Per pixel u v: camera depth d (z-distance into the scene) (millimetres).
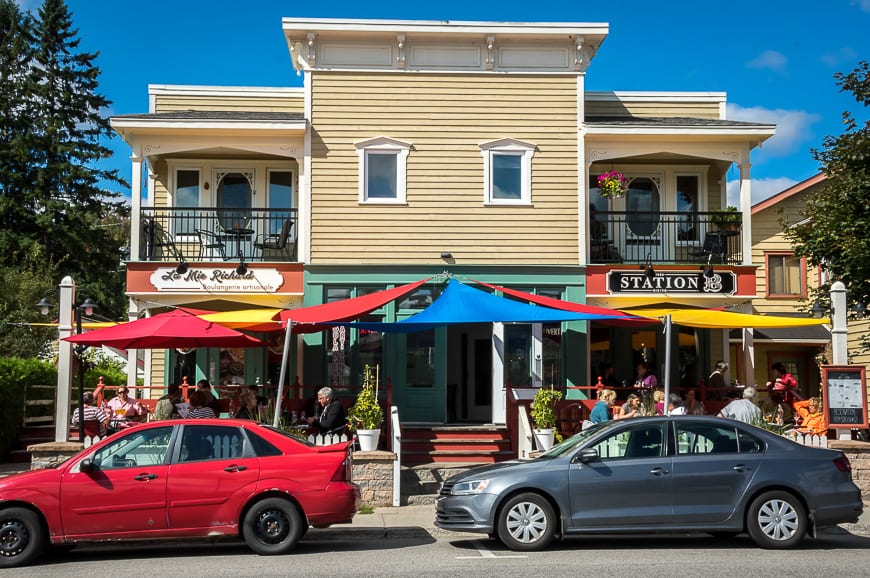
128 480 9875
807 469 10391
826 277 22797
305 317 15039
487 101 19000
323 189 18641
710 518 10266
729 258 19578
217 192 20016
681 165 20562
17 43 38812
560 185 18891
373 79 18922
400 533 11781
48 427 20766
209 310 19094
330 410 14344
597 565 9312
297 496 10102
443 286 18562
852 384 14250
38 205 36844
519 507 10336
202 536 9984
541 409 15500
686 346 20406
